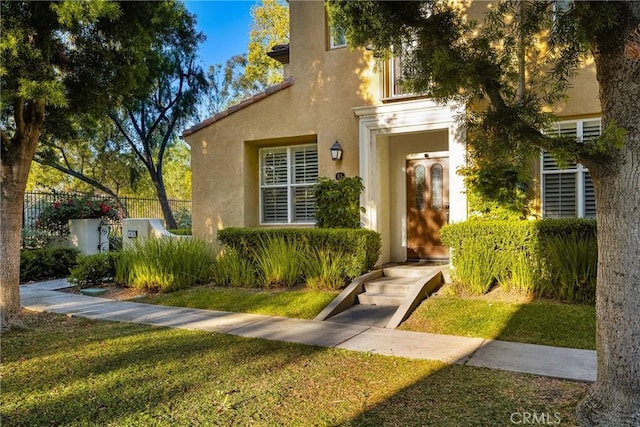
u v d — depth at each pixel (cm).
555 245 740
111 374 491
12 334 671
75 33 713
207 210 1200
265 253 977
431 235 1109
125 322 742
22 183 727
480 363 511
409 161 1128
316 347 586
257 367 511
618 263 349
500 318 671
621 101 345
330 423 372
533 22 530
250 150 1190
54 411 400
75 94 768
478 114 526
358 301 852
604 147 336
